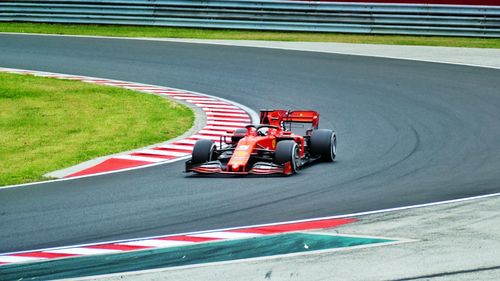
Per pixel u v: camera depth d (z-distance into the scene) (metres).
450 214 37.81
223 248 32.97
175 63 94.06
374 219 37.19
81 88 81.12
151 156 55.41
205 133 63.41
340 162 52.03
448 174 47.72
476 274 28.56
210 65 92.81
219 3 117.12
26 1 121.19
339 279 28.42
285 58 96.69
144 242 34.22
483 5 114.62
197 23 117.44
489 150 54.94
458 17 112.44
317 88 80.69
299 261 30.78
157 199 42.41
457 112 69.19
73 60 96.06
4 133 63.09
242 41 109.00
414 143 57.75
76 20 119.88
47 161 54.19
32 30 116.06
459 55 100.00
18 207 41.34
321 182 46.00
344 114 69.19
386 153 54.62
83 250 33.22
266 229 35.88
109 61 95.56
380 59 96.50
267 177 47.59
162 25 118.19
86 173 50.34
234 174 48.00
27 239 35.19
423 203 40.31
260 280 28.56
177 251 32.72
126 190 44.88
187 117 69.38
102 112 71.12
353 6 114.25
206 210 39.78
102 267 30.78
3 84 81.81
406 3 115.00
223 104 74.62
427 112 69.31
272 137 49.78
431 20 113.25
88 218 38.72
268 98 76.75
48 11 120.75
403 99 75.06
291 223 36.88
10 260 32.06
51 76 87.19
